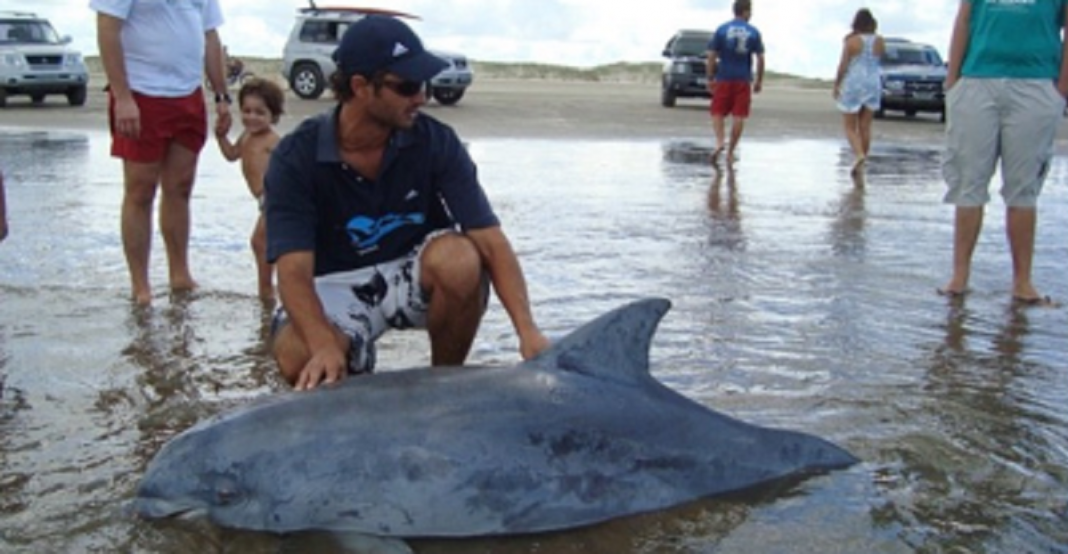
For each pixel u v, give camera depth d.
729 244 8.48
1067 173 14.65
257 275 7.06
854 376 5.18
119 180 11.42
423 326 4.71
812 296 6.75
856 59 13.78
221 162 13.45
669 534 3.61
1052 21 6.76
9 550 3.41
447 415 3.63
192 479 3.59
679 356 5.43
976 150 6.82
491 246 4.52
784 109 30.92
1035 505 3.84
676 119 24.38
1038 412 4.73
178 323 5.92
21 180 11.24
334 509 3.54
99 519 3.62
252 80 6.88
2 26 23.72
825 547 3.53
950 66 6.93
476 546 3.52
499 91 36.19
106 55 6.15
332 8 25.88
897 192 12.19
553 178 12.67
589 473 3.68
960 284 6.99
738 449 3.95
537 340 4.33
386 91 4.05
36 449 4.18
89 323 5.88
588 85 49.75
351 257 4.54
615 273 7.28
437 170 4.45
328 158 4.22
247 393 4.83
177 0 6.41
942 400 4.86
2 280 6.82
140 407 4.64
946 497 3.89
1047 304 6.71
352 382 3.80
